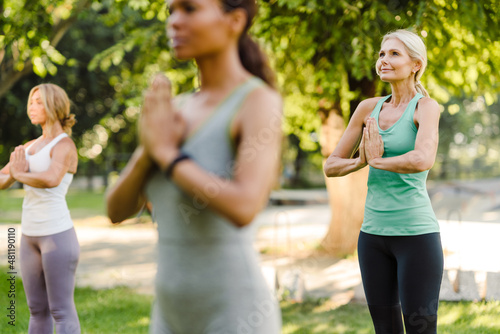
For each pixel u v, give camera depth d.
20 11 5.90
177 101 1.49
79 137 18.05
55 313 2.93
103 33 16.50
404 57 2.54
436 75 6.87
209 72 1.36
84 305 5.14
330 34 6.36
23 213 2.96
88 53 16.38
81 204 16.88
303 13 6.27
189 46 1.29
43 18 6.03
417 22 5.05
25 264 2.97
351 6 5.60
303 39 6.36
